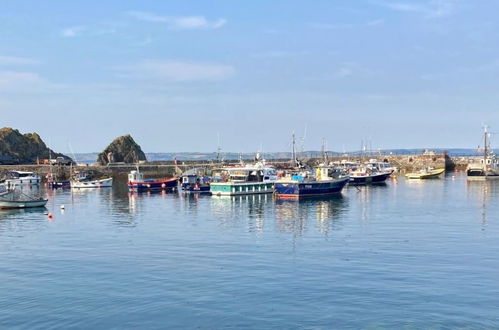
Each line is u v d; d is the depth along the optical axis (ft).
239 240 147.23
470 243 138.21
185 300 90.84
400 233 155.63
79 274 109.81
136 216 209.15
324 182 287.48
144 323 80.89
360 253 126.00
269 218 196.44
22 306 89.35
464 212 206.28
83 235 161.27
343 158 615.57
